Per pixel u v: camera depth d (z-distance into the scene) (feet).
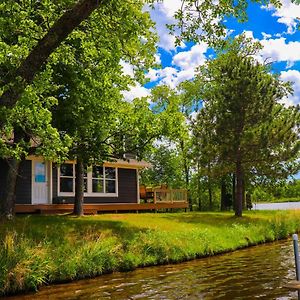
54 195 80.79
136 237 49.73
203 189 146.20
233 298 31.12
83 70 51.60
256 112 82.28
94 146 57.52
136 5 41.55
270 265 44.93
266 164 84.12
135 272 42.88
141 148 60.18
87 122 53.67
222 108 83.30
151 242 48.80
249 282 36.60
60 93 53.21
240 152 82.99
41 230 48.06
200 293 33.06
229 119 82.07
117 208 87.97
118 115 58.18
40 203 78.07
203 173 87.25
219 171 85.46
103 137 57.47
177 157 151.02
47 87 41.24
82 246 43.06
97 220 58.70
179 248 50.08
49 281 37.55
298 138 81.66
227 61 88.38
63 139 50.65
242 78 81.76
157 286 35.99
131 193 97.45
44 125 43.47
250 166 85.46
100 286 36.50
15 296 33.71
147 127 58.70
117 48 44.68
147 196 103.81
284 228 73.61
